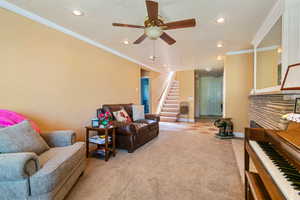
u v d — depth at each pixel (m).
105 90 3.57
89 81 3.12
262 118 2.40
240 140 3.53
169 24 1.81
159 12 2.01
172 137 3.84
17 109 2.01
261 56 2.70
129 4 1.87
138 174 1.97
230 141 3.46
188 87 6.32
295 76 1.19
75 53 2.81
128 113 3.76
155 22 1.81
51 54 2.40
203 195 1.54
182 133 4.27
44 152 1.63
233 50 3.73
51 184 1.22
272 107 1.92
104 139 2.50
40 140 1.66
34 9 2.01
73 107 2.78
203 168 2.13
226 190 1.62
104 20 2.29
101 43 3.29
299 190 0.68
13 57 1.96
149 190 1.63
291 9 1.59
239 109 3.83
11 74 1.95
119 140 2.86
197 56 4.27
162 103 7.00
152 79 6.09
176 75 7.93
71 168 1.56
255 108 2.90
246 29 2.53
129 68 4.53
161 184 1.74
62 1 1.82
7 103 1.92
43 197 1.20
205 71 6.91
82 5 1.90
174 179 1.85
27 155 1.19
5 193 1.17
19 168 1.12
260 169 0.98
